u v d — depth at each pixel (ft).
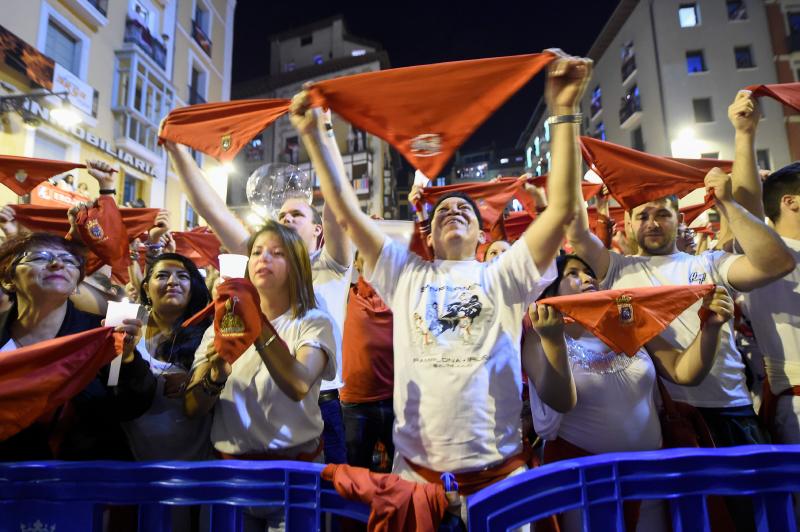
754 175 8.57
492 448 5.74
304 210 10.28
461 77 6.38
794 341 7.93
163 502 5.31
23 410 5.34
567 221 6.19
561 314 6.03
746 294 8.61
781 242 7.12
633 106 80.02
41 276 6.69
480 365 6.00
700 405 7.91
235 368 6.80
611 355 7.06
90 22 47.24
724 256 8.20
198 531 6.54
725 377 7.93
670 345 7.35
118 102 50.57
